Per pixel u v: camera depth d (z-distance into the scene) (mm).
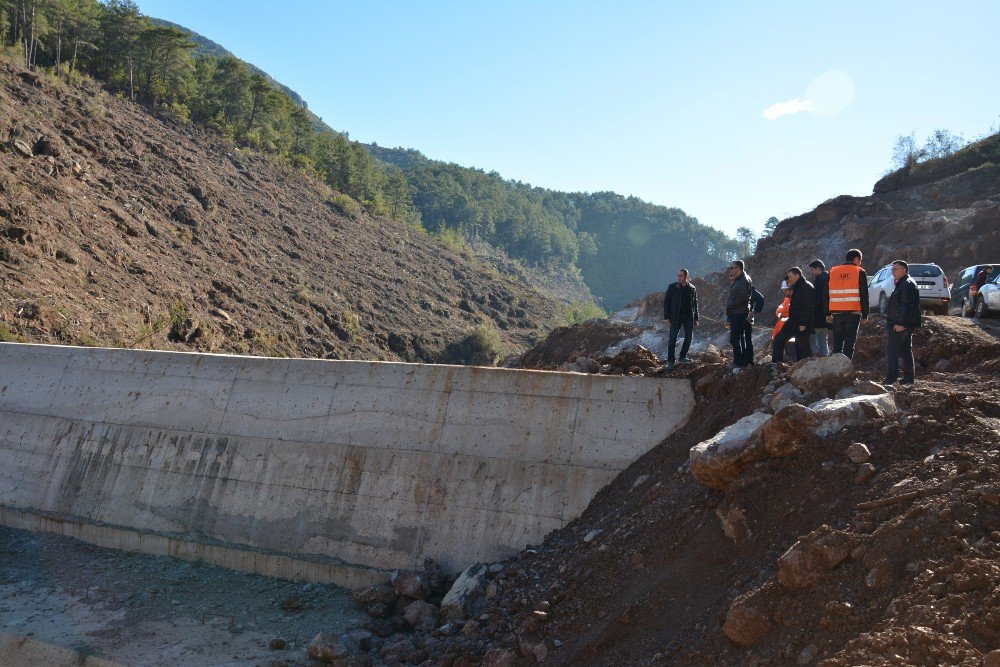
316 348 56000
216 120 99812
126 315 37312
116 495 13516
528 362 31281
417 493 11641
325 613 10344
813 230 42844
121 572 11883
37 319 30875
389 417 12344
